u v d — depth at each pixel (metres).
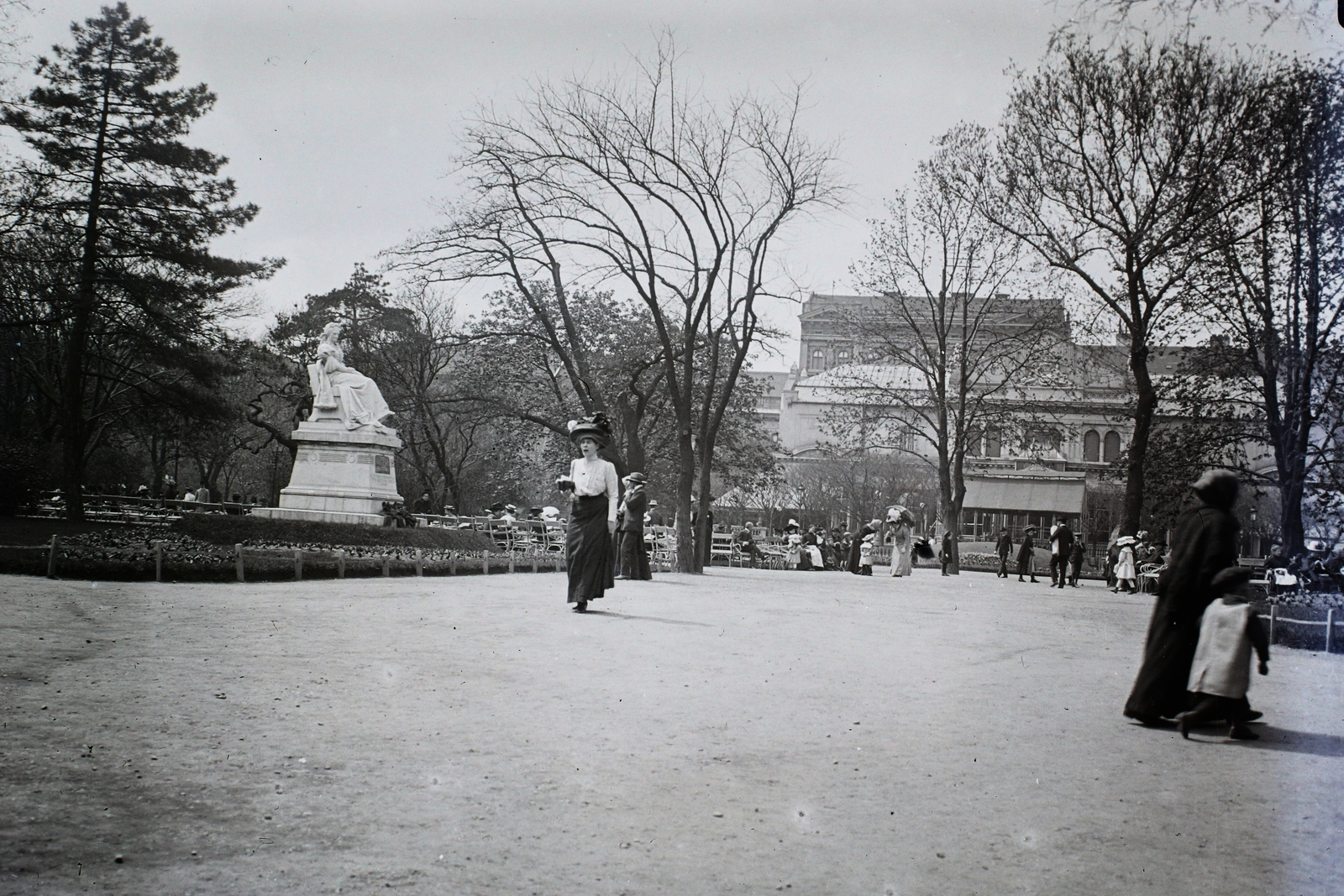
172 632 11.14
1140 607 24.92
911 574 41.91
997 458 79.88
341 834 4.88
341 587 18.38
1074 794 6.07
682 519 29.67
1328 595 21.11
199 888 4.20
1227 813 5.80
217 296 37.31
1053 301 42.31
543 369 47.88
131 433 52.47
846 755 6.75
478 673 9.25
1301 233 29.00
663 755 6.55
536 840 4.91
